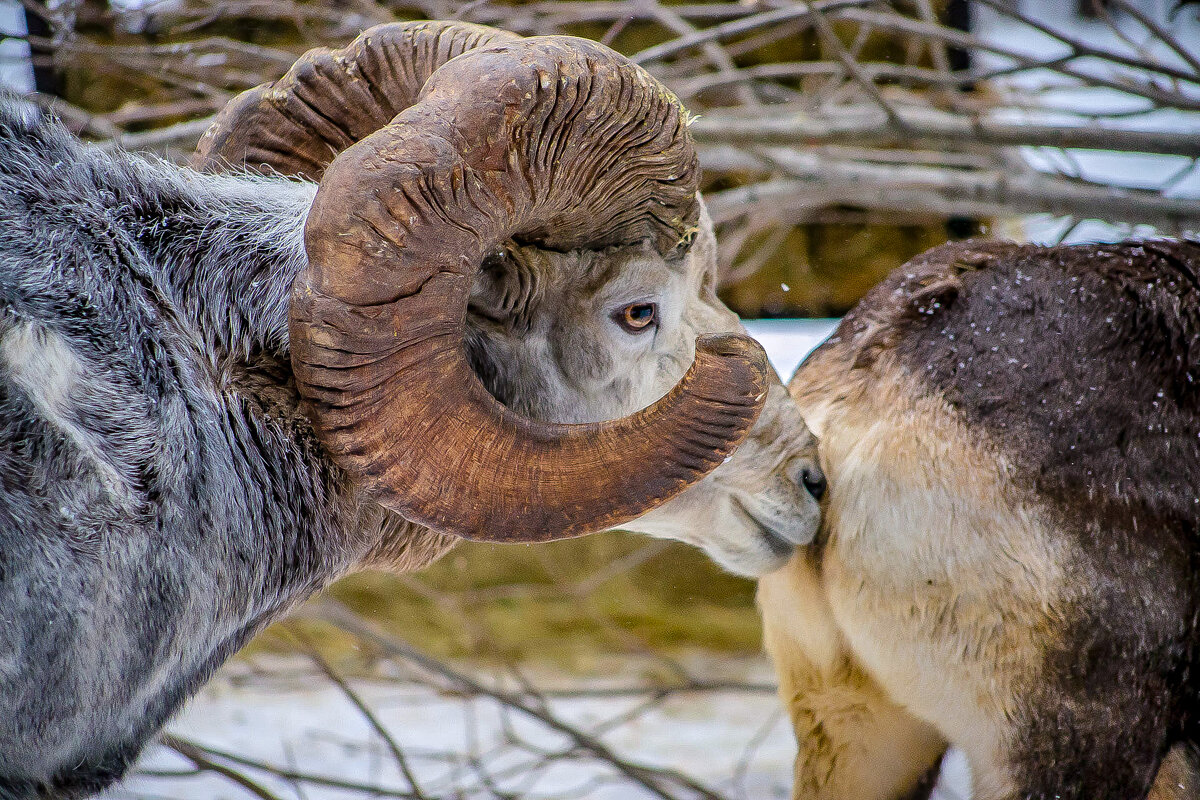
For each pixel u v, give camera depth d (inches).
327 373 189.8
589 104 195.5
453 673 398.6
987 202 452.4
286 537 217.8
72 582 183.2
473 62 190.4
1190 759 252.5
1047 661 238.2
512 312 229.5
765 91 546.6
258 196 226.5
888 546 249.1
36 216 201.2
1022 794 239.5
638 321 235.8
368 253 182.7
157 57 452.8
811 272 721.0
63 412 187.0
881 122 414.6
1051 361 253.8
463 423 199.3
